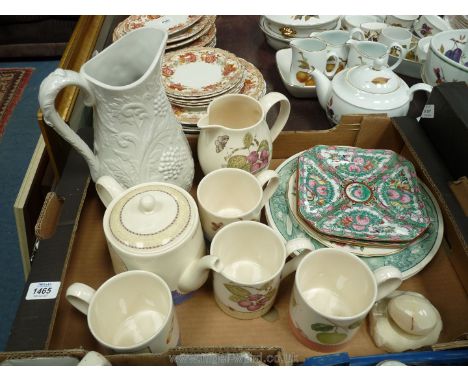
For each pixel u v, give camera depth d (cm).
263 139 59
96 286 56
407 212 60
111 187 51
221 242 50
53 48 190
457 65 70
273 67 94
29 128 164
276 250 50
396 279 45
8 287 115
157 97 51
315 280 51
